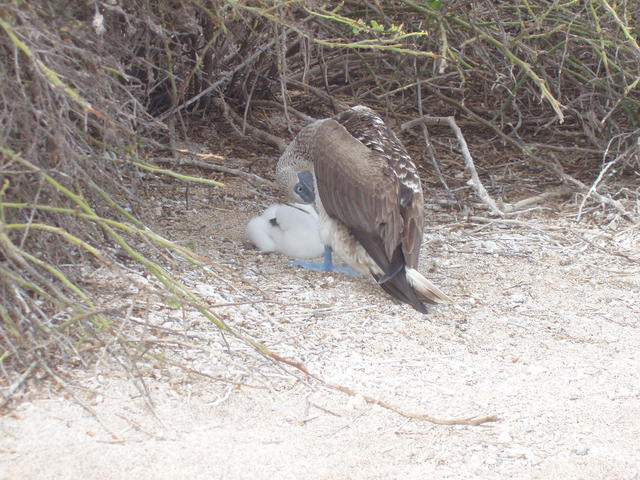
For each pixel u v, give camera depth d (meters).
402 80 15.95
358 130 10.74
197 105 15.11
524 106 16.33
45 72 7.22
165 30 10.18
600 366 8.77
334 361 8.55
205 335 8.70
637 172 13.95
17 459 6.66
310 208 11.03
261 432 7.32
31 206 7.55
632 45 11.73
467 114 15.81
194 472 6.71
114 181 9.41
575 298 10.34
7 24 6.95
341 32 13.35
